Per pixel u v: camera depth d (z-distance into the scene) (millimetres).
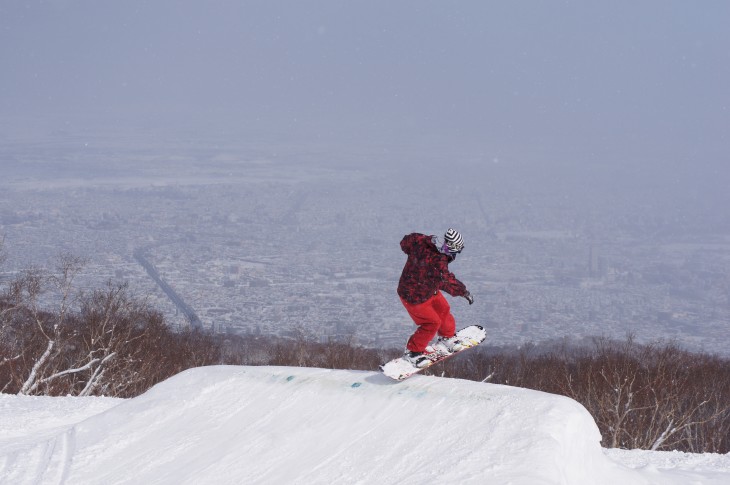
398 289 12148
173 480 10531
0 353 33375
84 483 10859
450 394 10977
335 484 9703
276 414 11820
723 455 14336
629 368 35688
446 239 11758
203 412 12531
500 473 8992
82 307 39969
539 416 10023
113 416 13086
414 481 9328
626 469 11000
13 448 13133
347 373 12555
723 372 41750
